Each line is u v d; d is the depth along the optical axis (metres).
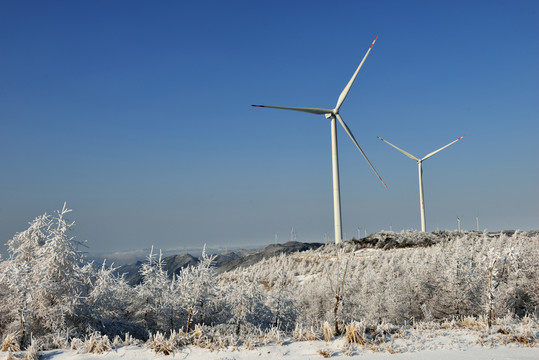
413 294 27.27
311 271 54.84
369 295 30.73
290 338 14.82
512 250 16.91
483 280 25.78
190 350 13.10
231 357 12.33
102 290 19.17
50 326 16.64
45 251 17.97
